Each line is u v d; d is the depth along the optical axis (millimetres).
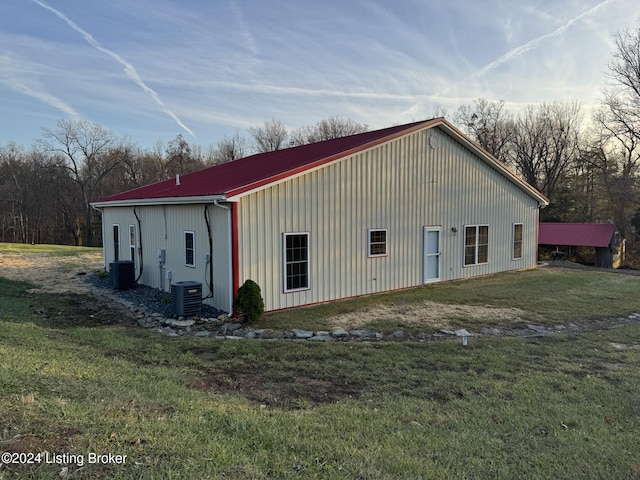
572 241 30234
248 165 15523
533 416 4574
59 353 5930
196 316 9445
